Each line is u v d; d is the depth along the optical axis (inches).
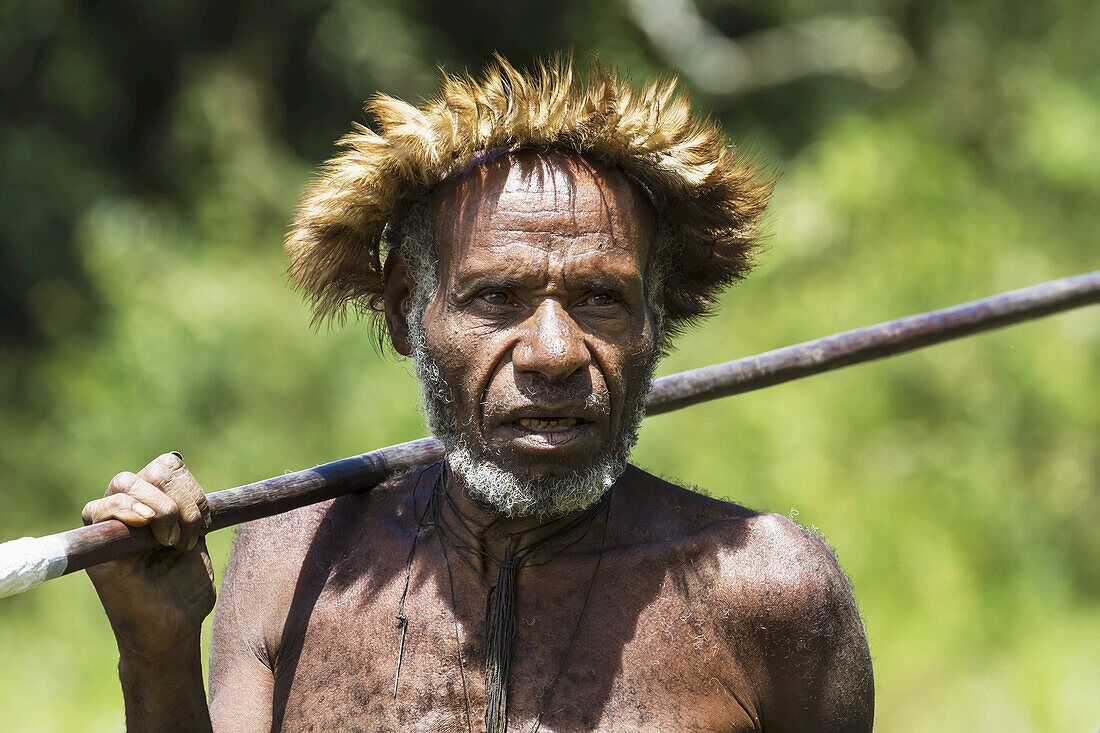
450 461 269.3
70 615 977.5
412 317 277.9
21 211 1130.7
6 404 1111.0
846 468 1049.5
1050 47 1254.9
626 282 261.7
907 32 1316.4
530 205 259.4
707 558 267.7
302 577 288.0
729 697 261.6
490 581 271.1
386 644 269.6
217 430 1074.1
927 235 1132.5
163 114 1241.4
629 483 282.4
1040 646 981.2
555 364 251.1
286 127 1268.5
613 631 263.4
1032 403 1083.9
